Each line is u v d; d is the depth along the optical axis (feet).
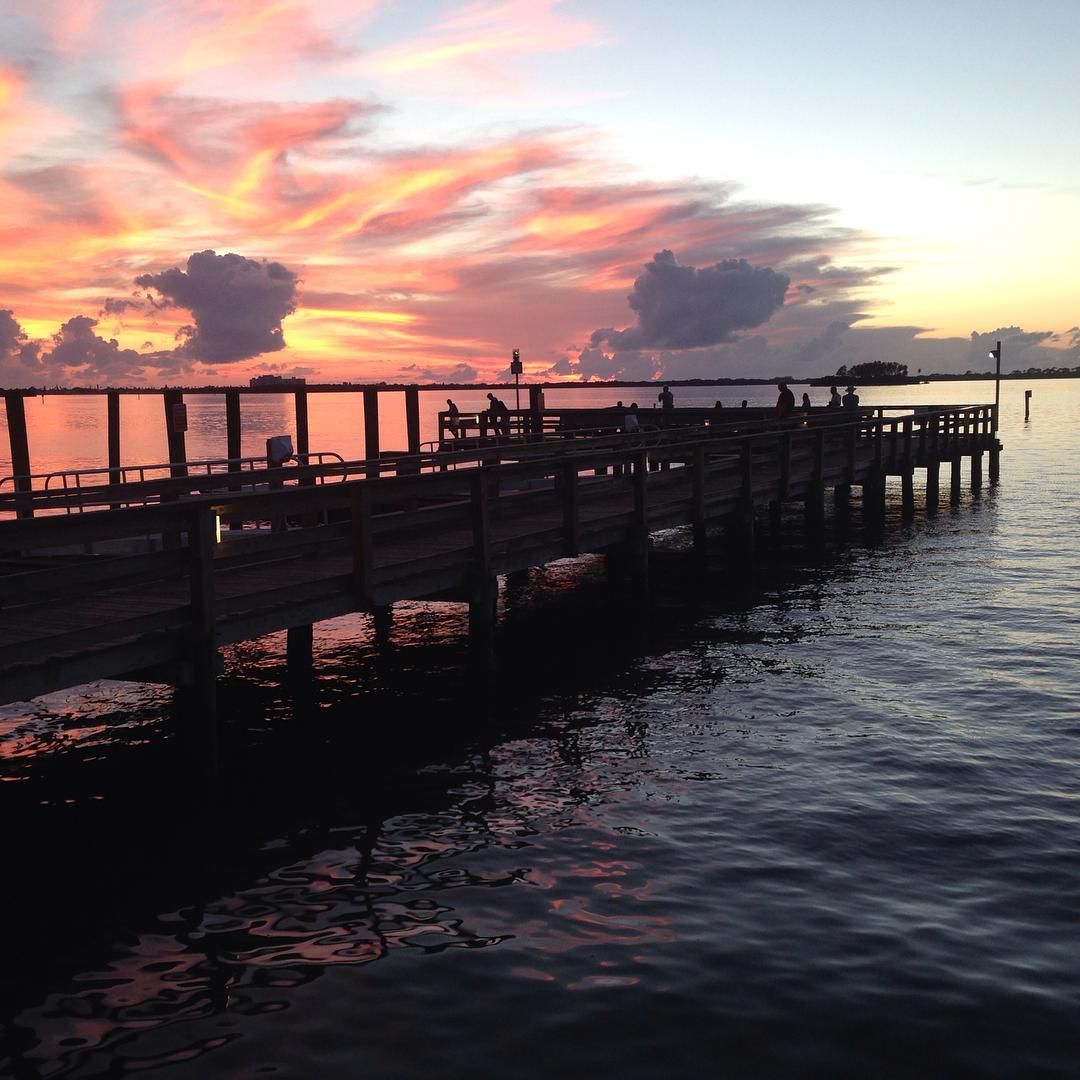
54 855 25.94
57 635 25.13
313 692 40.37
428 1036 17.93
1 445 216.13
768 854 25.09
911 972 19.69
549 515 53.47
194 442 212.02
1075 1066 16.85
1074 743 32.73
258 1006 19.01
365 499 33.68
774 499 68.18
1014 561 67.51
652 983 19.45
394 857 25.50
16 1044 17.93
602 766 31.65
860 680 40.47
